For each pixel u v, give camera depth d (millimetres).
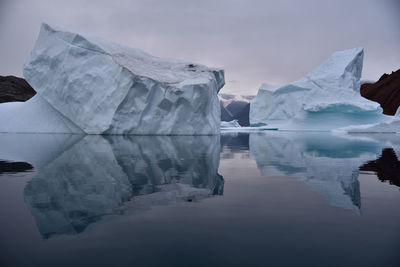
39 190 4203
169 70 23266
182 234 2451
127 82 19422
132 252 2096
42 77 21500
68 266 1885
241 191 4156
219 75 25672
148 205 3408
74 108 20625
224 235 2426
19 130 22000
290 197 3768
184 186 4531
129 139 16219
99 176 5402
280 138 20125
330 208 3244
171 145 12852
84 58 20656
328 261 1940
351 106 35781
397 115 35469
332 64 42781
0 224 2734
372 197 3744
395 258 1981
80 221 2820
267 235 2420
